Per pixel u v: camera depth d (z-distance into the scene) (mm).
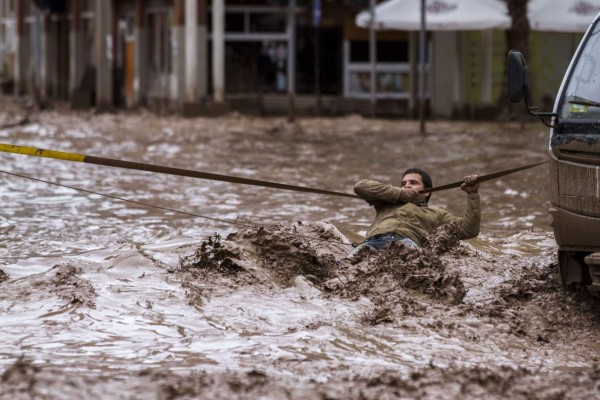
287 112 84688
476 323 17188
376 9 70562
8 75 120500
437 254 21641
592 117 18109
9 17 120188
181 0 79812
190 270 20156
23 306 17391
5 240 25250
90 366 14055
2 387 12008
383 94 86438
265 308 17656
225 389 12641
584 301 18781
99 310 17156
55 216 29656
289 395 12547
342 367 14250
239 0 86375
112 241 25031
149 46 90250
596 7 70562
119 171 41969
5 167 42562
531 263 21891
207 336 15820
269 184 20859
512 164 45406
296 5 86375
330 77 87438
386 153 50969
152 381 12930
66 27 105375
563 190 18219
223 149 53156
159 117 78062
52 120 73562
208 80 88125
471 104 80562
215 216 30125
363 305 18094
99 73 84500
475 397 12688
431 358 15062
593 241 18062
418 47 83812
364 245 21531
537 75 81562
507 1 68688
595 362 15680
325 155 50250
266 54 87125
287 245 20688
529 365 15078
